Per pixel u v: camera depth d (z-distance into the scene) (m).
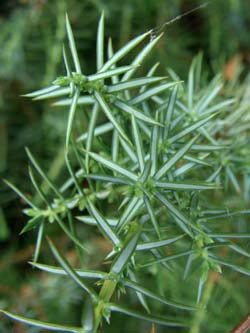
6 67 0.23
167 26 0.24
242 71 0.25
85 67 0.24
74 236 0.12
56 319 0.21
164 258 0.10
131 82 0.10
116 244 0.09
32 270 0.22
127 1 0.23
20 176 0.23
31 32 0.24
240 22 0.25
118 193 0.12
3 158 0.23
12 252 0.22
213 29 0.24
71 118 0.09
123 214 0.09
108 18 0.24
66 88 0.10
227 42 0.25
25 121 0.24
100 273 0.08
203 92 0.18
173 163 0.09
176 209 0.09
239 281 0.20
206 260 0.10
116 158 0.12
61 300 0.21
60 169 0.22
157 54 0.24
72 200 0.12
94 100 0.11
